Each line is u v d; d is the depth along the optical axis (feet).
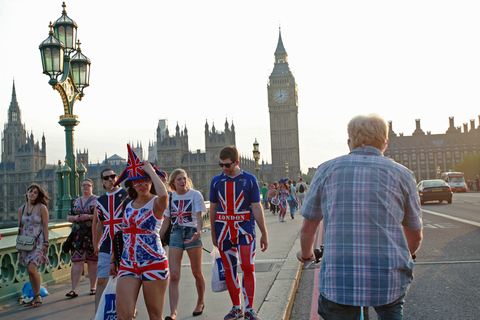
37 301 21.11
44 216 22.09
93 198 23.40
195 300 20.84
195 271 18.71
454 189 197.98
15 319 18.63
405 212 9.30
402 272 8.84
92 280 23.27
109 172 18.62
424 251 31.91
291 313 18.99
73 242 23.03
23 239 21.35
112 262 15.11
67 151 35.35
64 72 34.58
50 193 433.48
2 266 22.49
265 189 108.06
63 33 35.70
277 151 535.60
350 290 8.64
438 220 53.88
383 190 8.93
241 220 17.37
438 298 19.74
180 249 18.80
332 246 9.02
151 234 13.61
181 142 425.69
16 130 500.33
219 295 21.75
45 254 21.99
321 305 9.33
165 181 20.10
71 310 19.92
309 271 28.02
